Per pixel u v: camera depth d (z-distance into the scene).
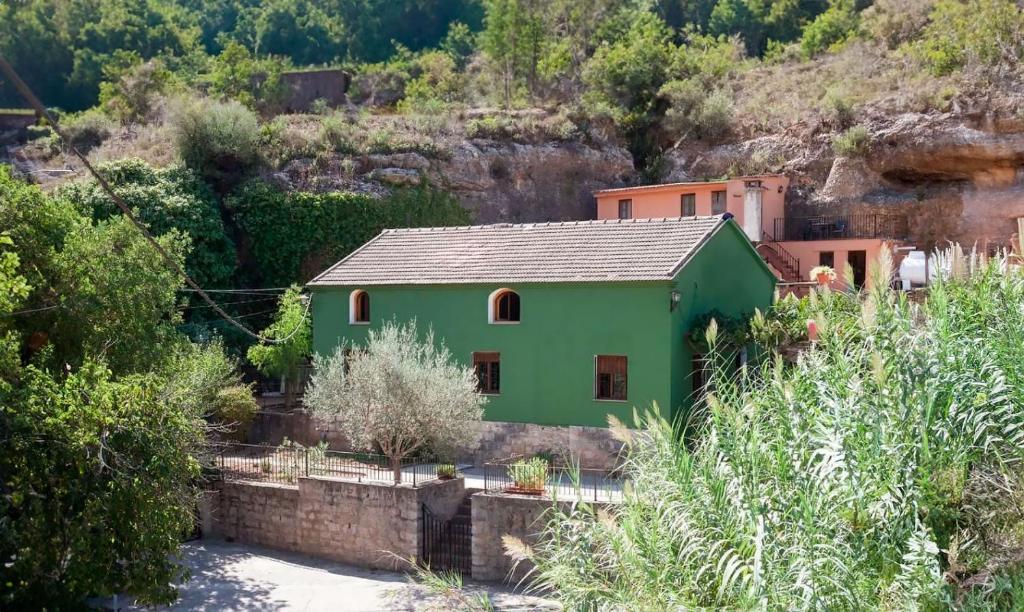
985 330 10.55
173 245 23.11
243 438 28.80
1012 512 9.22
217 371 27.94
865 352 10.13
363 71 68.88
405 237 31.02
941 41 48.34
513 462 24.16
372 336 24.11
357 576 21.12
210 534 24.55
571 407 25.38
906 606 8.23
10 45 65.19
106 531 14.33
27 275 18.09
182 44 74.06
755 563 8.34
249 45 83.44
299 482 22.98
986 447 9.34
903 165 42.72
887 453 9.16
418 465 25.52
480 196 45.81
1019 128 39.72
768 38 74.75
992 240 40.62
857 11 67.19
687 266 24.78
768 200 43.69
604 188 49.94
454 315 27.20
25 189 18.97
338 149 43.72
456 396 22.72
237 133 41.09
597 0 66.44
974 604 8.34
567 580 10.18
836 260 41.28
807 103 51.72
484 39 62.75
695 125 52.62
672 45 59.34
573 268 25.86
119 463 14.35
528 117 50.69
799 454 9.78
